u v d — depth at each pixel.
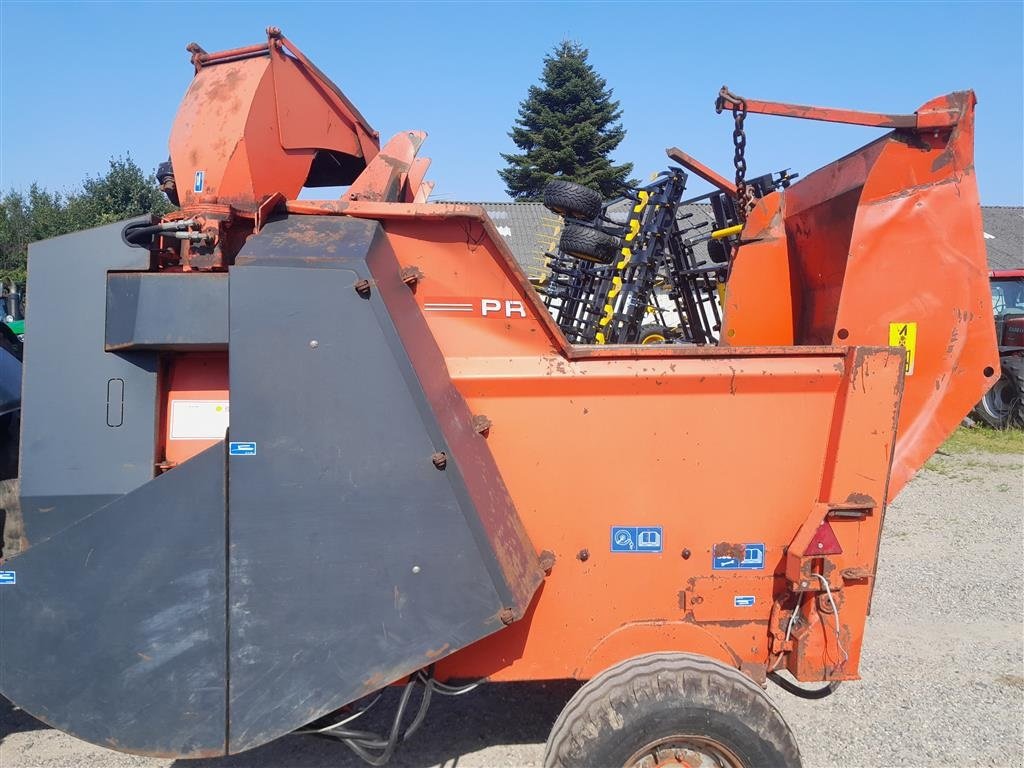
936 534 7.09
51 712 2.43
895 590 5.69
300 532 2.45
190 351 2.72
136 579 2.43
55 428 2.67
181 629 2.43
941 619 5.15
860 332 3.03
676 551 2.85
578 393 2.80
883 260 3.03
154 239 2.79
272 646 2.44
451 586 2.49
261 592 2.44
